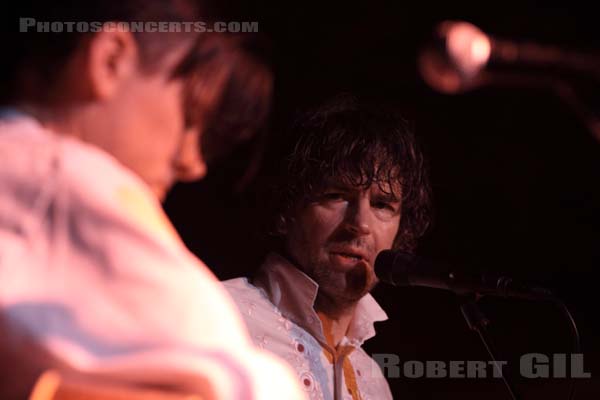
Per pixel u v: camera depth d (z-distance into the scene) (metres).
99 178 2.65
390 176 6.74
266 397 2.44
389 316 11.15
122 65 2.81
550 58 5.26
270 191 6.99
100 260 2.52
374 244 6.69
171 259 2.58
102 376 2.40
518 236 12.27
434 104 12.00
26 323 2.42
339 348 6.84
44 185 2.60
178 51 2.88
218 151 3.13
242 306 6.49
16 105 2.82
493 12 11.95
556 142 12.41
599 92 6.02
